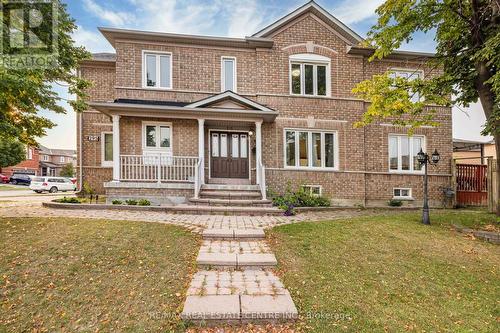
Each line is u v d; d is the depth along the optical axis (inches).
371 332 116.3
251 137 453.4
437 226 278.4
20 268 156.3
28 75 255.1
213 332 114.0
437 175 479.2
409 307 137.3
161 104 408.2
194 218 289.9
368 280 162.1
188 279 155.1
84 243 191.3
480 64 288.2
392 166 479.5
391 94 314.2
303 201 400.8
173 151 428.8
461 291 155.9
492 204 354.9
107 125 494.3
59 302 130.8
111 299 133.6
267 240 222.8
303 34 457.7
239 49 454.0
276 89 447.8
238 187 388.5
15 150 1341.0
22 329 114.3
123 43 427.8
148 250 187.9
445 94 332.2
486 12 277.7
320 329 117.1
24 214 280.7
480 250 215.2
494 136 297.1
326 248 207.0
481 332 120.9
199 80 446.0
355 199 454.6
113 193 365.1
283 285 150.4
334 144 462.6
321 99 457.7
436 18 297.4
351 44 468.8
